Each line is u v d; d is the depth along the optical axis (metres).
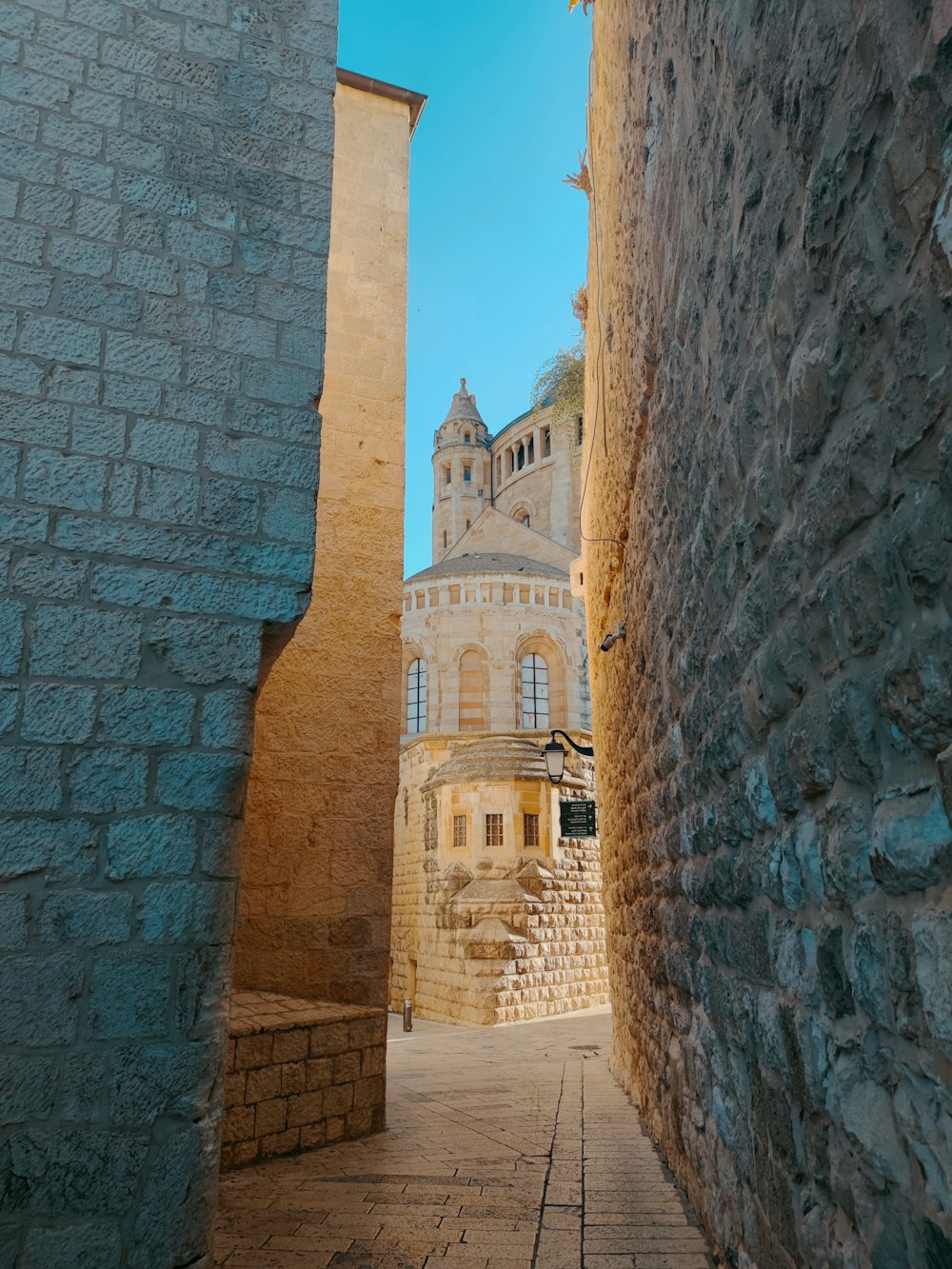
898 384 1.90
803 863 2.69
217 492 4.37
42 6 4.61
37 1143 3.43
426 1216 5.05
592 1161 6.09
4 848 3.63
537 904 20.94
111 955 3.68
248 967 7.80
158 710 4.00
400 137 10.48
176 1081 3.63
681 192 4.27
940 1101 1.84
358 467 9.27
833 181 2.19
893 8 1.84
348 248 9.88
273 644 4.49
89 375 4.26
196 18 4.95
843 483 2.22
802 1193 2.82
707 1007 4.42
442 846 22.17
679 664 4.79
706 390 3.82
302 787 8.30
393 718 8.77
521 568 40.78
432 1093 9.57
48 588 3.95
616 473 7.50
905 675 1.89
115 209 4.50
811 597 2.51
